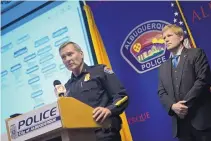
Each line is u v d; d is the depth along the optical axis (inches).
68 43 87.6
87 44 142.6
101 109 65.0
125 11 139.3
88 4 146.0
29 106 151.0
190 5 127.4
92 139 64.5
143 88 131.0
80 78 87.7
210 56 120.7
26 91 153.0
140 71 132.6
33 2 157.9
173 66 103.5
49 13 153.3
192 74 97.7
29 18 157.9
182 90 97.5
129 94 133.0
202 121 92.7
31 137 61.0
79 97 85.4
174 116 98.0
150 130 126.7
